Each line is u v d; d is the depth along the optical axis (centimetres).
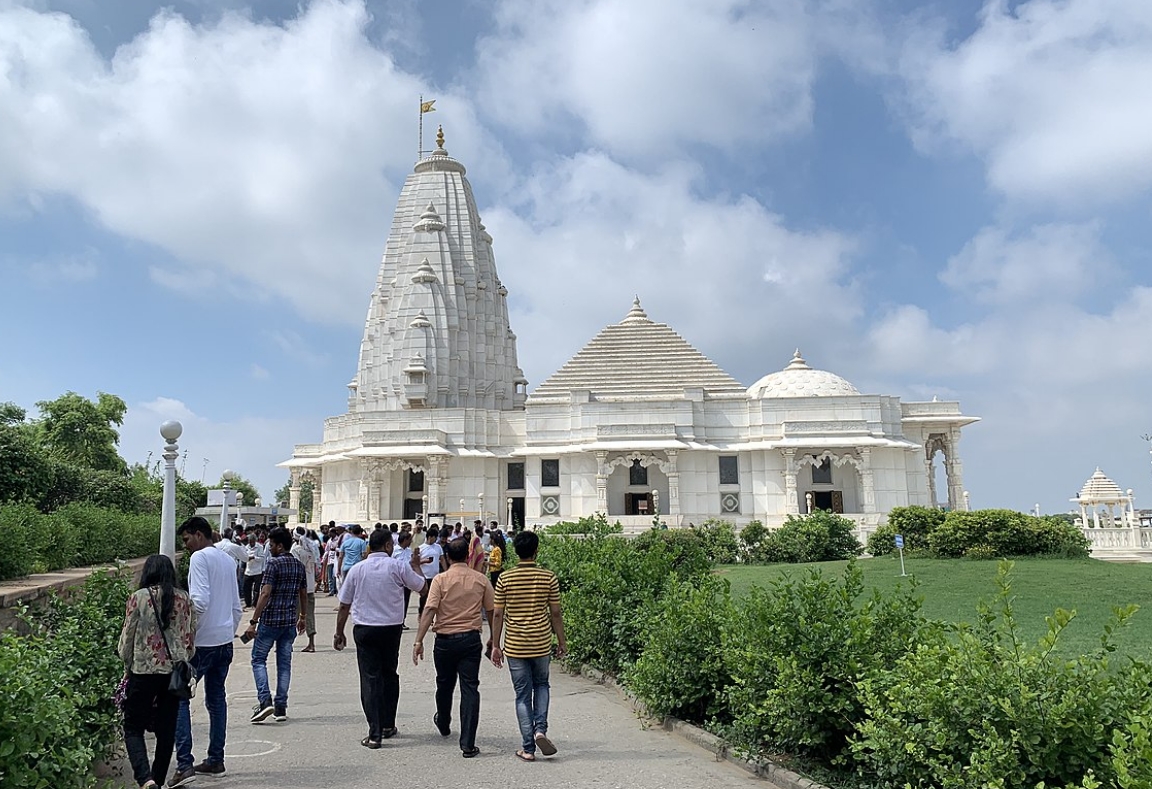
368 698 1088
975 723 702
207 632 992
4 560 1493
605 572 1638
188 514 4400
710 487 6144
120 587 1273
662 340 7781
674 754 1046
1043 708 669
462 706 1049
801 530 4344
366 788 907
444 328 7506
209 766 970
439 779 937
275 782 934
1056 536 3438
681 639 1183
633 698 1369
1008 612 785
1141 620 1655
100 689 985
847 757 908
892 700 771
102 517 2325
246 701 1403
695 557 1733
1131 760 554
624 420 6241
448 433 6481
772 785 916
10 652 695
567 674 1650
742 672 1022
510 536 4447
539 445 6400
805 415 6141
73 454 6488
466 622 1073
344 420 6944
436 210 8181
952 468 6394
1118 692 664
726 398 6391
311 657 1895
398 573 1152
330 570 3234
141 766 858
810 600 998
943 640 819
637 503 6462
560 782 924
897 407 6228
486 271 8331
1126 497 6569
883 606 992
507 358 8469
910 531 4034
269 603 1254
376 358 7925
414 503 6812
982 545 3484
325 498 7081
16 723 634
